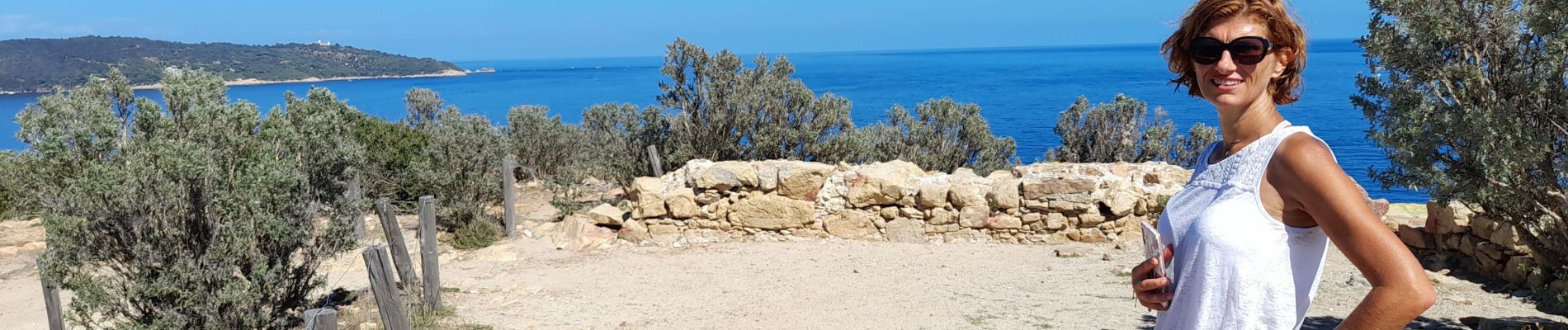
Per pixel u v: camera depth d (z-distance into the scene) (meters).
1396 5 5.24
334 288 9.58
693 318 8.16
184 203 7.24
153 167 7.11
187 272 7.04
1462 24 5.08
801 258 10.96
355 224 8.54
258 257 7.45
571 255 11.70
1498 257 8.08
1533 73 4.93
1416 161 5.34
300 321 7.98
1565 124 5.04
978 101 87.62
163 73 8.33
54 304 7.73
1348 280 8.58
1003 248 11.28
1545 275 7.33
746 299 8.98
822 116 16.59
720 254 11.34
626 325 7.91
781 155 16.59
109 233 7.11
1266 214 1.75
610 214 12.49
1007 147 19.31
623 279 10.15
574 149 19.98
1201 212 1.86
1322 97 70.81
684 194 12.17
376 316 8.03
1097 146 20.36
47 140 7.06
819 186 11.96
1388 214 9.91
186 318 7.05
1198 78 1.93
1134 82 123.94
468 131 14.97
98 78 9.02
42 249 12.81
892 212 11.77
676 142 16.52
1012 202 11.55
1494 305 7.33
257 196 7.36
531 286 9.79
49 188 7.30
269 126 8.22
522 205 16.28
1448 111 5.06
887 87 132.62
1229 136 1.91
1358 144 34.25
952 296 8.80
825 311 8.35
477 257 11.70
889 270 10.21
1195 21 1.93
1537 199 5.62
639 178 12.66
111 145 7.38
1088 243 11.30
